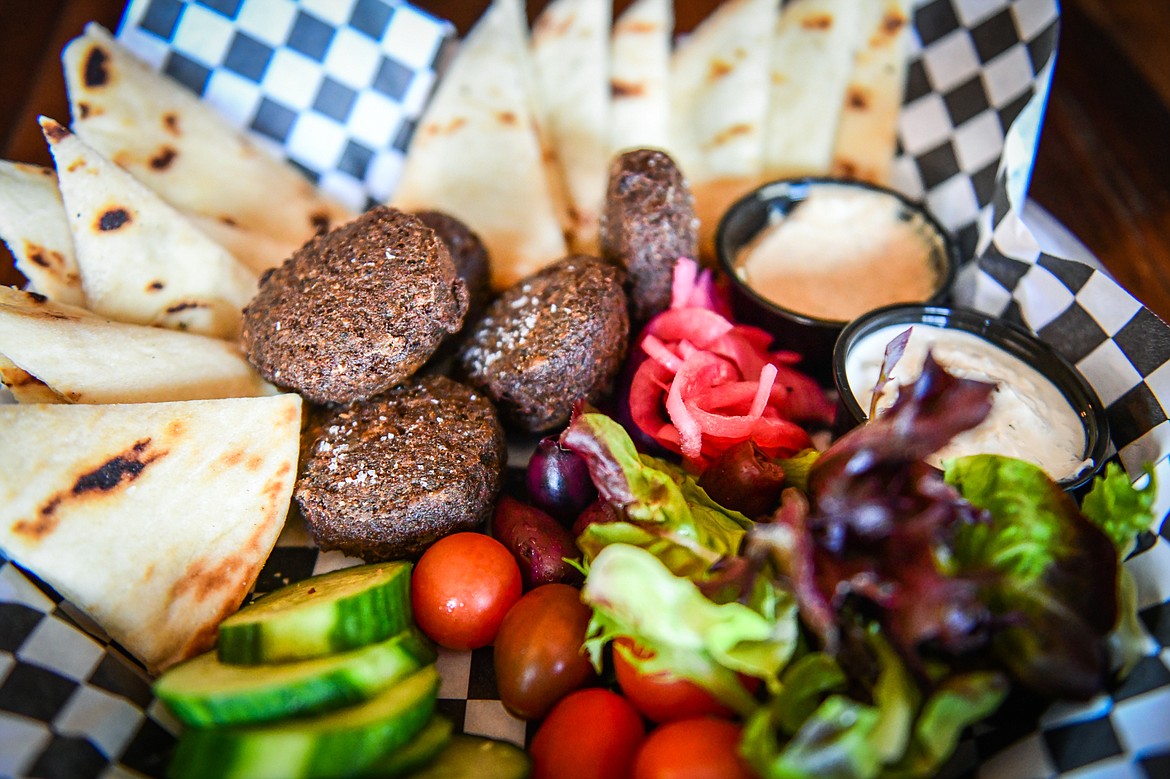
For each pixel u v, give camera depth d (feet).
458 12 1.01
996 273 0.71
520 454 0.69
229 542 0.56
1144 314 0.60
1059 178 0.88
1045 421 0.57
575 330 0.63
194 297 0.69
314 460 0.60
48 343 0.59
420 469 0.59
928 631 0.41
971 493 0.50
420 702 0.47
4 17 1.02
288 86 0.85
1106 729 0.43
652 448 0.65
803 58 0.88
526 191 0.81
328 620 0.50
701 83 0.88
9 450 0.52
